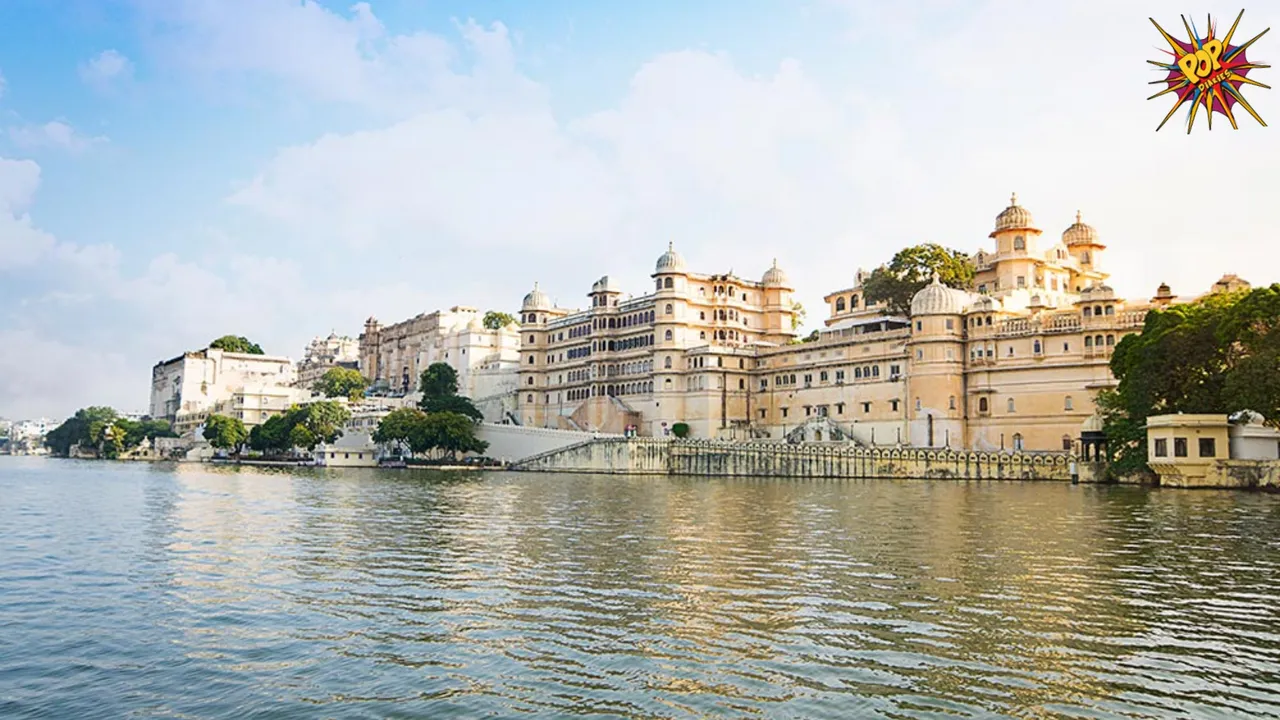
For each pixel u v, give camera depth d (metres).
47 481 99.06
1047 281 119.94
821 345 121.38
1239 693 19.34
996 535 41.88
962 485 82.19
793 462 101.81
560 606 27.19
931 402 104.56
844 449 98.25
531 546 39.62
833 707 18.55
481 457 138.88
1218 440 70.62
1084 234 128.88
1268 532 42.38
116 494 75.81
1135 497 63.31
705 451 109.38
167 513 57.00
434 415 137.00
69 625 25.69
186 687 20.31
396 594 29.25
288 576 32.69
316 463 160.38
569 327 154.75
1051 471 85.44
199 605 27.95
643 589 29.52
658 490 77.88
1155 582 30.12
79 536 44.62
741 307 141.00
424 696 19.44
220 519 52.84
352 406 190.75
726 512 54.50
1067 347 97.69
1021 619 25.27
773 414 128.75
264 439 176.38
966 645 22.72
